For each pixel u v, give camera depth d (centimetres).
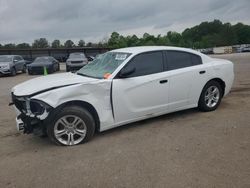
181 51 618
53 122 474
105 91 512
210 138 501
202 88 642
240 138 497
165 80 575
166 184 355
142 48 590
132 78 541
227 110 682
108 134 539
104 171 394
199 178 367
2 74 1986
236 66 1975
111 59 582
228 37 11931
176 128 560
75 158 439
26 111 487
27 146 498
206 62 654
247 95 860
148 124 589
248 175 371
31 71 2097
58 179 377
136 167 402
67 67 2222
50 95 468
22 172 400
